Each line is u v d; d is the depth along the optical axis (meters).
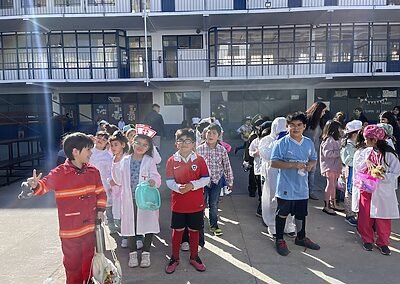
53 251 4.39
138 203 3.75
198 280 3.59
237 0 17.39
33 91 19.41
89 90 19.42
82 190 3.01
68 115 17.44
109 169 4.89
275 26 17.88
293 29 17.83
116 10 17.97
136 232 3.89
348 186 5.13
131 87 19.11
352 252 4.21
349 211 5.16
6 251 4.40
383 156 4.18
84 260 3.06
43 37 18.53
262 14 15.98
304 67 17.78
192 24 17.84
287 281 3.53
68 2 17.95
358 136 4.60
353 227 5.05
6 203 6.89
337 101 18.77
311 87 18.73
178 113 19.39
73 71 18.62
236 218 5.61
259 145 5.02
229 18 16.59
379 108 18.61
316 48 17.81
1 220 5.73
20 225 5.46
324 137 5.77
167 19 16.73
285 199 4.17
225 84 18.42
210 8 17.52
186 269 3.84
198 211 3.80
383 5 15.91
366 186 4.21
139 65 19.16
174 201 3.81
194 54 18.64
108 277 2.98
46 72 18.59
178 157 3.80
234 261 4.02
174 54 19.06
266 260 4.04
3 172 10.86
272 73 17.89
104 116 19.62
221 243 4.56
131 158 4.00
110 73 18.64
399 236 4.69
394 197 4.16
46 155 13.01
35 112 18.09
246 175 9.49
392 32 17.70
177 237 3.84
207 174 3.84
